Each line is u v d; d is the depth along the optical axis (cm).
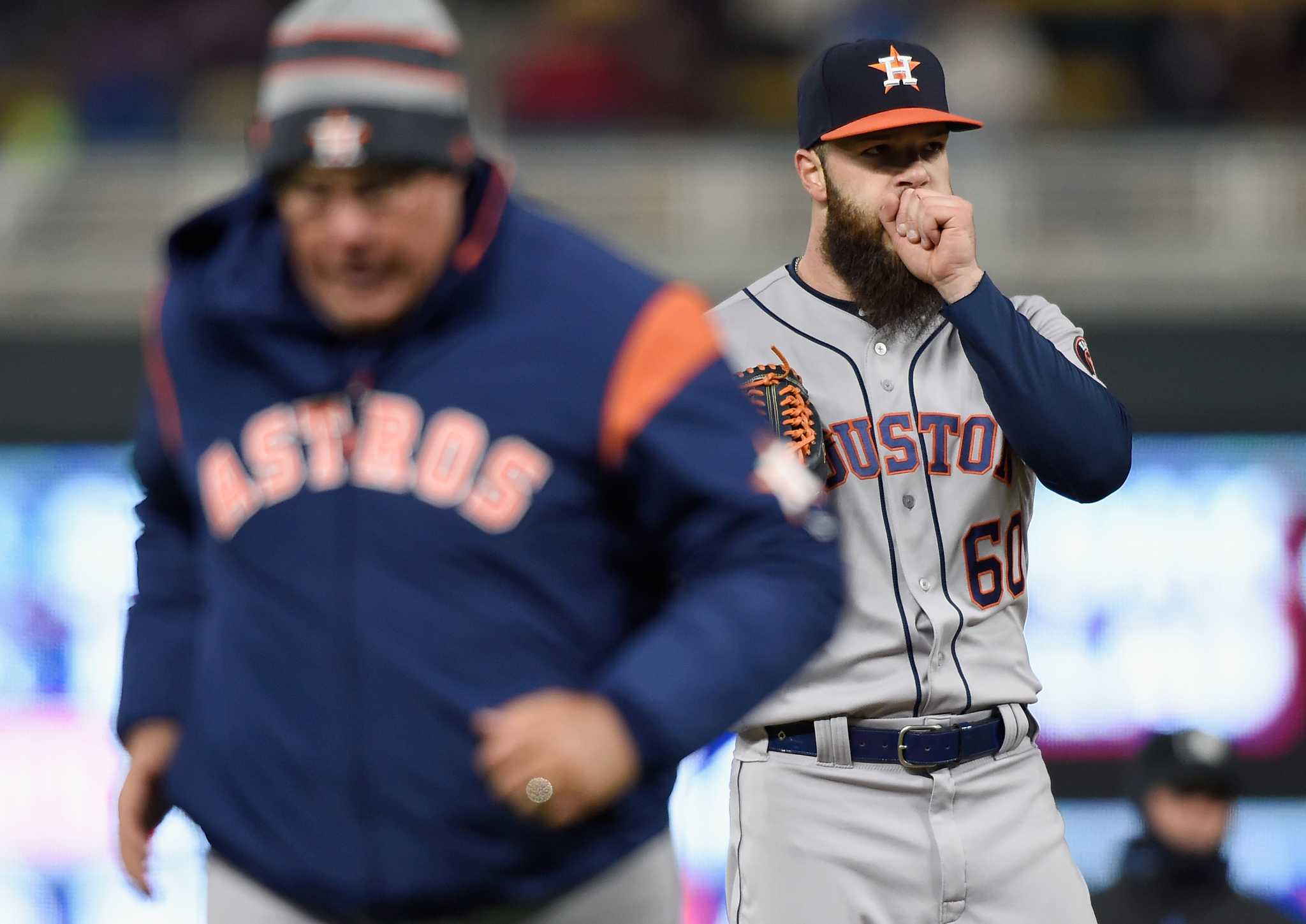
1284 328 3050
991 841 1045
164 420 726
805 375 1066
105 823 2656
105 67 4153
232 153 3606
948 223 1000
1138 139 3584
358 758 667
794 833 1049
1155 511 2806
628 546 689
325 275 657
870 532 1039
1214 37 4150
